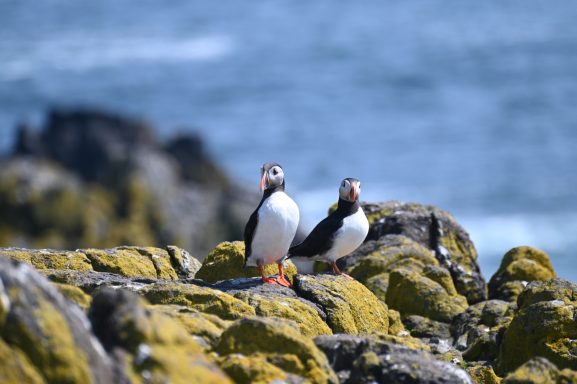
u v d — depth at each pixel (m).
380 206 14.93
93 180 39.66
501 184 44.12
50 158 40.50
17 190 29.94
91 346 5.71
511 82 73.50
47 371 5.42
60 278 9.24
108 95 77.06
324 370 6.98
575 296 10.02
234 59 91.69
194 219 32.16
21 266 5.71
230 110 69.38
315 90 74.88
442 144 54.34
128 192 31.44
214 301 8.53
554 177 45.12
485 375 9.33
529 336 9.67
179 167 37.25
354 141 56.72
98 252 10.50
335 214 11.69
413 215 14.40
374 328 10.23
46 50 99.50
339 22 116.69
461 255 14.18
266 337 7.04
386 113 65.00
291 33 107.62
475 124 59.69
